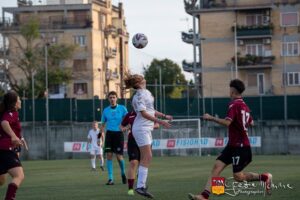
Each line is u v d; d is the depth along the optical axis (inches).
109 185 939.3
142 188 685.3
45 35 4028.1
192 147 2262.6
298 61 3405.5
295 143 2292.1
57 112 2573.8
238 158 605.6
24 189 901.8
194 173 1192.8
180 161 1756.9
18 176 593.3
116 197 730.2
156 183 940.6
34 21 3595.0
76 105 2571.4
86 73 4060.0
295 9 3415.4
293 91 3405.5
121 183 978.7
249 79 3457.2
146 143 682.8
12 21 4018.2
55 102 2573.8
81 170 1449.3
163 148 2271.2
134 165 757.3
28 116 2573.8
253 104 2469.2
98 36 4168.3
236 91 607.8
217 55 3474.4
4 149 594.2
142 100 676.1
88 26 4062.5
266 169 1253.7
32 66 3550.7
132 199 701.9
